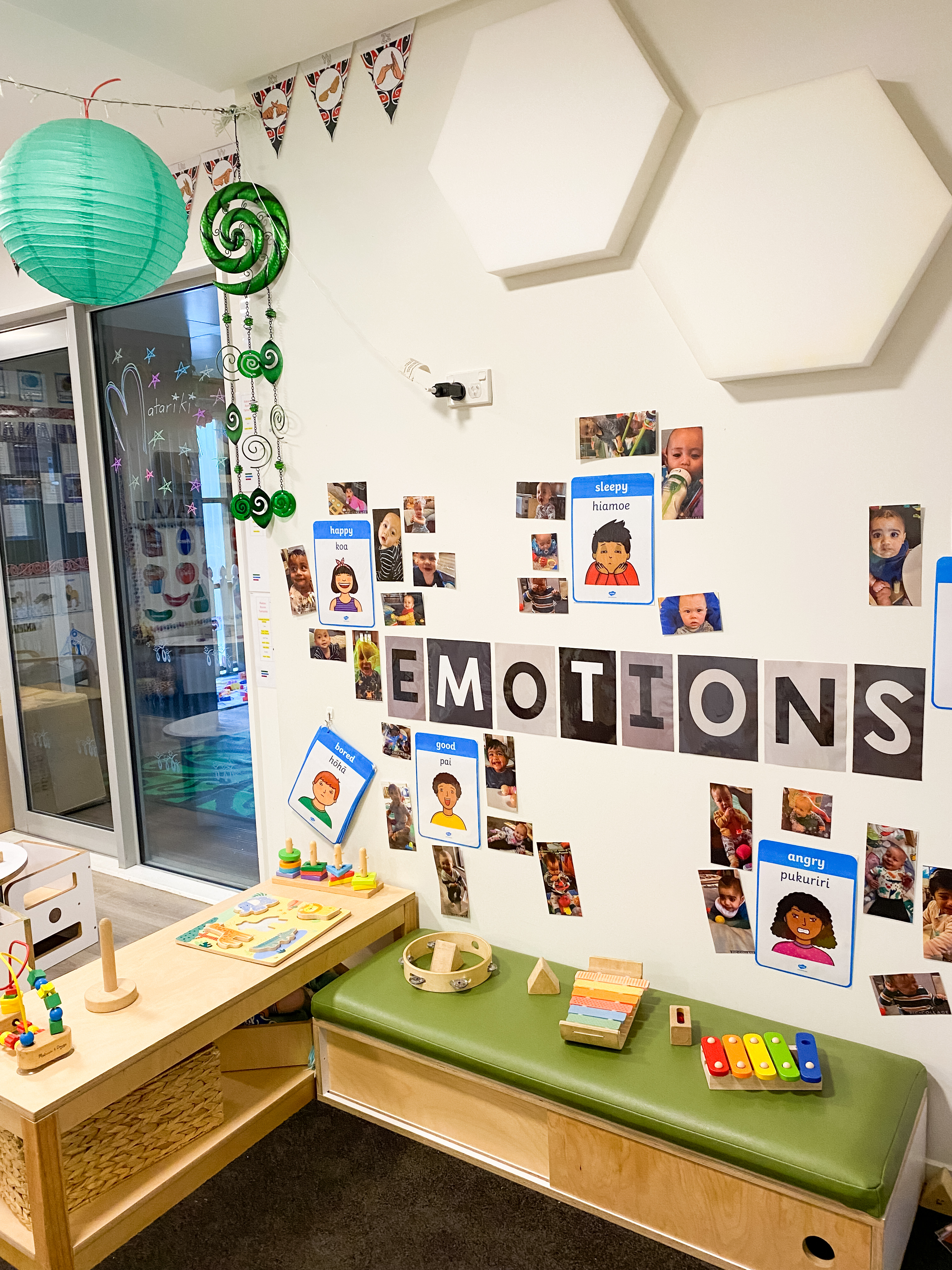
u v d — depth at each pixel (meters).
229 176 2.77
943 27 1.55
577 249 1.89
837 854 1.82
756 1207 1.58
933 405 1.63
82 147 1.75
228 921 2.27
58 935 3.01
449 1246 1.78
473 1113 1.94
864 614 1.73
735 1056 1.70
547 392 2.05
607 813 2.09
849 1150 1.51
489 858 2.29
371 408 2.33
